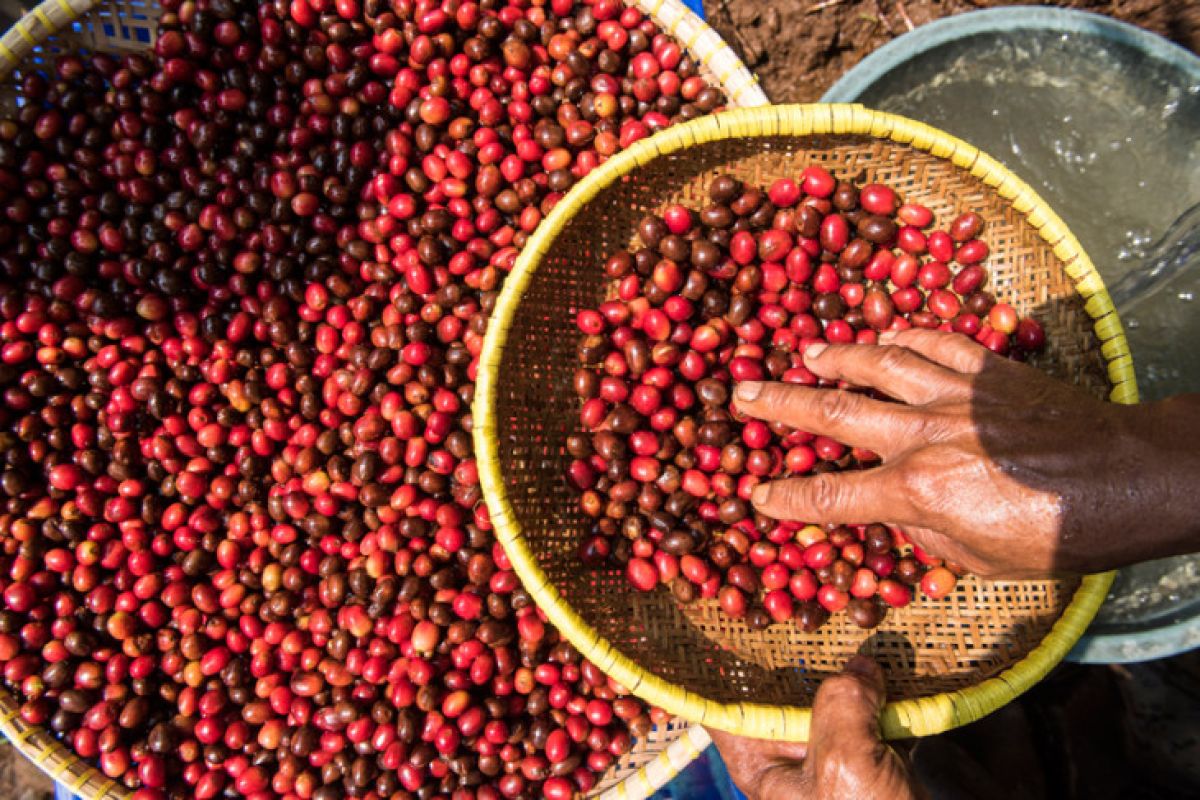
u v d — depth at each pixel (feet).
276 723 1.85
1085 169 2.02
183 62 1.98
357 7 2.02
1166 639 1.75
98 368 1.96
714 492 1.80
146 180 2.00
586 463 1.79
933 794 2.02
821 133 1.68
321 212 1.98
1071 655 1.78
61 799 2.05
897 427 1.39
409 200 1.95
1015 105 2.02
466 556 1.85
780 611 1.73
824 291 1.82
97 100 2.02
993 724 2.10
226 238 1.96
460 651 1.80
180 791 1.83
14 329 1.94
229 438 1.95
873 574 1.70
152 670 1.87
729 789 2.04
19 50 1.97
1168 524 1.25
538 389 1.78
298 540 1.90
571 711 1.82
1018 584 1.63
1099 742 2.05
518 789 1.81
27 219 1.98
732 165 1.80
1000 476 1.30
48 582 1.89
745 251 1.80
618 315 1.81
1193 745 2.00
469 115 2.03
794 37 2.38
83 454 1.91
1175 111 1.94
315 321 1.98
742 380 1.79
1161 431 1.26
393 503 1.88
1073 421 1.30
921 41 1.93
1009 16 1.91
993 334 1.69
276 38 1.99
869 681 1.45
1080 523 1.27
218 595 1.90
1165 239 1.98
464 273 1.95
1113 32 1.90
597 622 1.68
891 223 1.75
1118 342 1.60
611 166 1.67
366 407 1.93
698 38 1.91
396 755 1.77
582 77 1.97
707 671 1.67
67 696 1.82
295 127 1.99
